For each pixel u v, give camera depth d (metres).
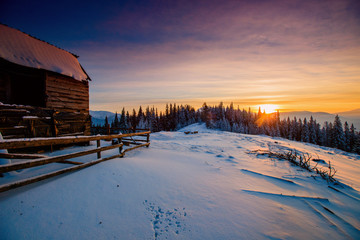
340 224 3.11
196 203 3.59
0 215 2.74
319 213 3.43
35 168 4.66
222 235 2.67
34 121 7.25
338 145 49.69
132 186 4.10
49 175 3.85
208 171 5.82
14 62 6.89
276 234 2.73
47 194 3.40
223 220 3.04
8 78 8.37
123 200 3.49
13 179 3.85
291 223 3.05
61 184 3.80
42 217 2.80
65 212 2.97
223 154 9.06
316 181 5.25
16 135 6.60
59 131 8.44
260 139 18.34
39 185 3.68
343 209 3.65
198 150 10.32
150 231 2.70
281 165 7.00
